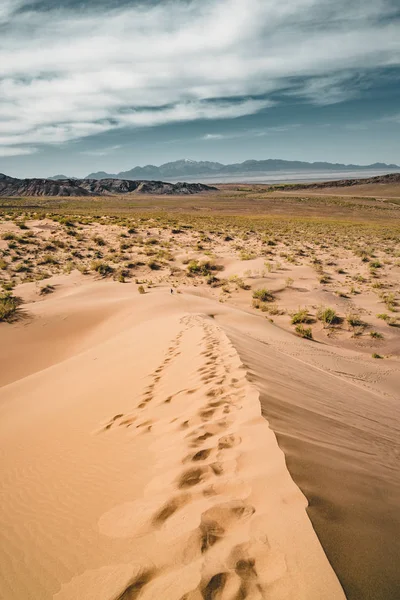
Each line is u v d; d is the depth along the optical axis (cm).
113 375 809
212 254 3180
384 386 1046
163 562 209
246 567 193
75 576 223
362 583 180
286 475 272
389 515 252
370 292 2195
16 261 2862
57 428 535
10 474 402
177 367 723
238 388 514
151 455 369
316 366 1073
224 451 333
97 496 317
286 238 4425
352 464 331
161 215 7506
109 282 2478
